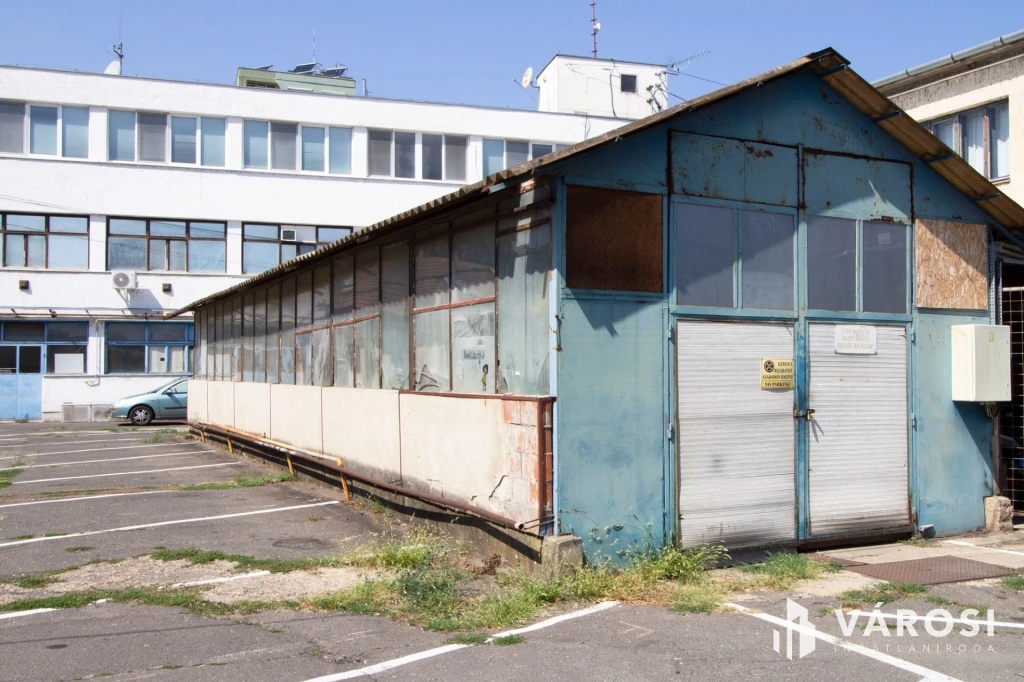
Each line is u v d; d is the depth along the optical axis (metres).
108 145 29.58
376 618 6.63
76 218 29.20
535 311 7.95
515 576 7.55
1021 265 11.82
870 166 9.90
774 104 9.22
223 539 9.66
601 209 7.95
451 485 9.19
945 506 10.17
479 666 5.52
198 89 30.48
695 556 8.03
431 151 33.50
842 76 9.40
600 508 7.81
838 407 9.43
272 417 16.06
